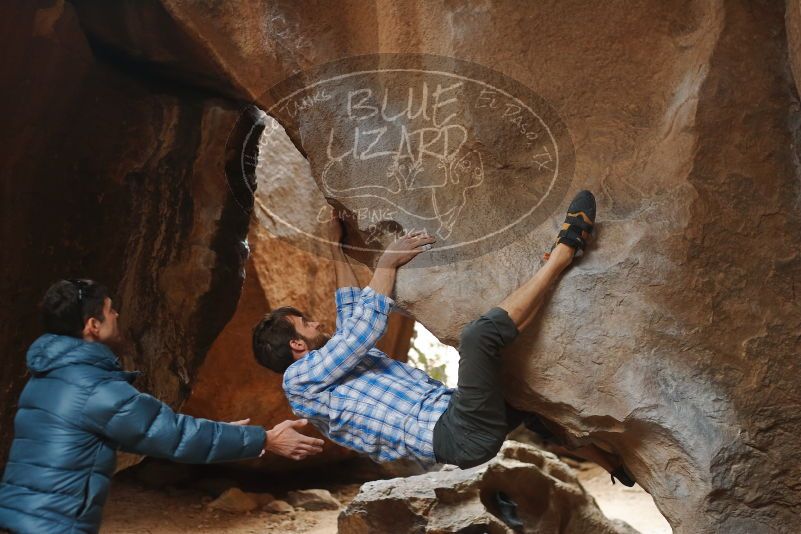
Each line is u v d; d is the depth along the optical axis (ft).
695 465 9.75
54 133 16.16
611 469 11.51
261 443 9.84
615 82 10.73
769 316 9.98
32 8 14.65
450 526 14.12
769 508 9.70
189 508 21.95
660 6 10.47
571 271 10.41
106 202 17.30
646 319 10.06
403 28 11.41
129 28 16.31
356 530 15.12
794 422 9.82
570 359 10.27
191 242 18.74
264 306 22.94
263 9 12.31
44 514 8.93
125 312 17.92
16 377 16.07
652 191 10.41
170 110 17.93
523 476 15.21
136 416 9.20
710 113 10.16
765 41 10.31
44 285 16.35
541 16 10.77
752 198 10.16
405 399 10.51
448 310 10.90
